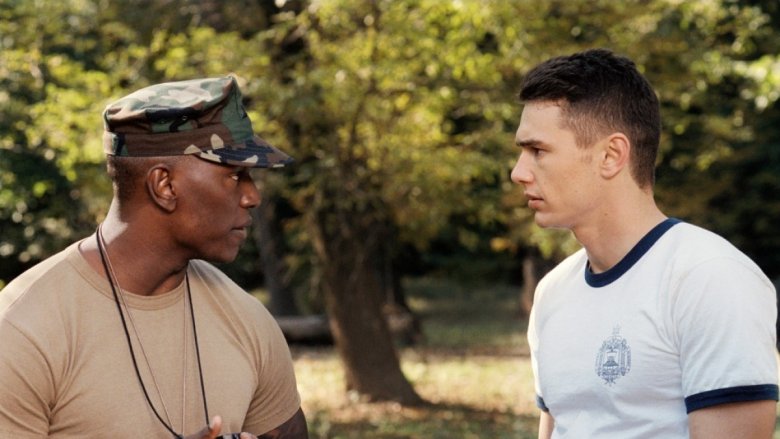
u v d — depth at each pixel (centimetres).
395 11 851
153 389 218
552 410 235
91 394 212
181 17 977
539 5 842
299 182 961
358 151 898
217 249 219
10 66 931
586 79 226
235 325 231
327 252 1023
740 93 1416
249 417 240
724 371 204
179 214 215
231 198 217
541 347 237
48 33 948
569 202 228
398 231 1111
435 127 942
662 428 214
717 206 1747
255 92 821
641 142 227
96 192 918
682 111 1173
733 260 212
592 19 888
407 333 1628
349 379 1065
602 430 222
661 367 215
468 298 2381
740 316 205
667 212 1388
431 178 891
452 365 1373
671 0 930
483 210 1012
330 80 832
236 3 959
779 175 1689
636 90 228
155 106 211
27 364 206
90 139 866
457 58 867
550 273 246
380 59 871
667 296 216
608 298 224
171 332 222
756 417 204
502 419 1011
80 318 214
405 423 978
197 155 213
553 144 227
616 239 227
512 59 875
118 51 1002
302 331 1520
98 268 219
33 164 1049
